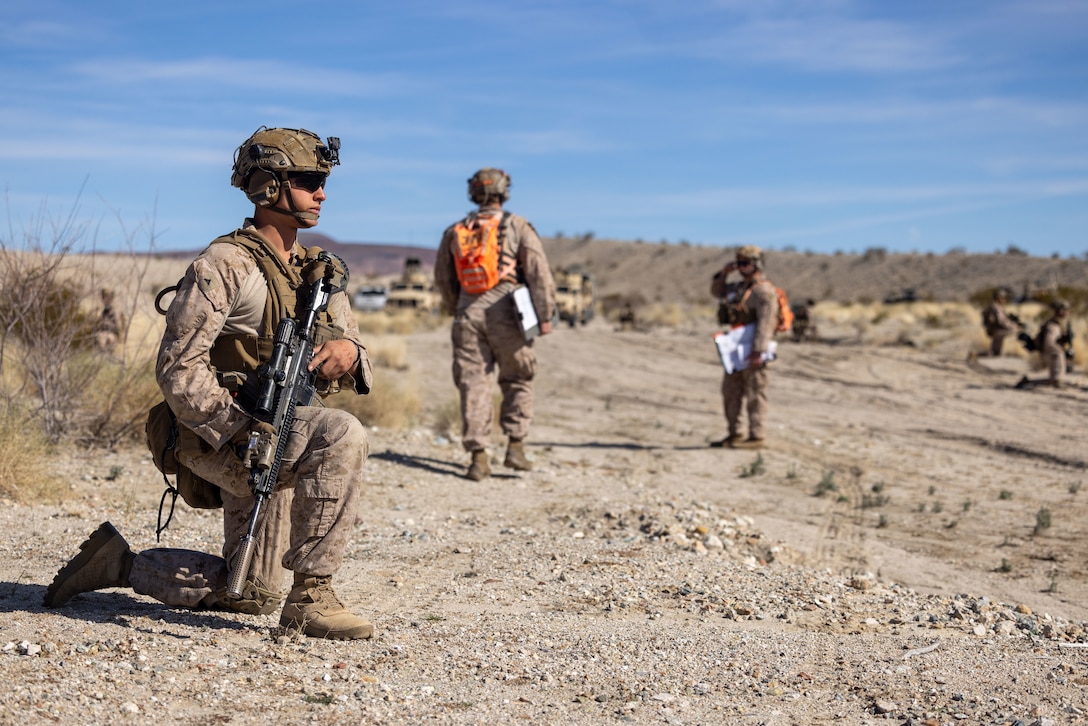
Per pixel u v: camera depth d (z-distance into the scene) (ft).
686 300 388.57
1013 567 23.24
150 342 32.71
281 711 10.80
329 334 13.35
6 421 24.70
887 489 32.19
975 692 12.75
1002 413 52.34
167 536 20.15
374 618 15.29
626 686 12.59
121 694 10.82
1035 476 35.17
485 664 13.03
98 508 22.12
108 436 29.35
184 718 10.42
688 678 13.08
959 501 30.50
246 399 12.65
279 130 13.10
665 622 16.07
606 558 20.52
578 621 15.76
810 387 64.23
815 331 110.63
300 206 13.06
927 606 18.58
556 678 12.73
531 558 20.36
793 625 16.48
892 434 44.96
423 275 162.61
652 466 34.71
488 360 29.86
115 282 30.50
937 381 67.77
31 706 10.23
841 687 12.98
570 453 36.81
